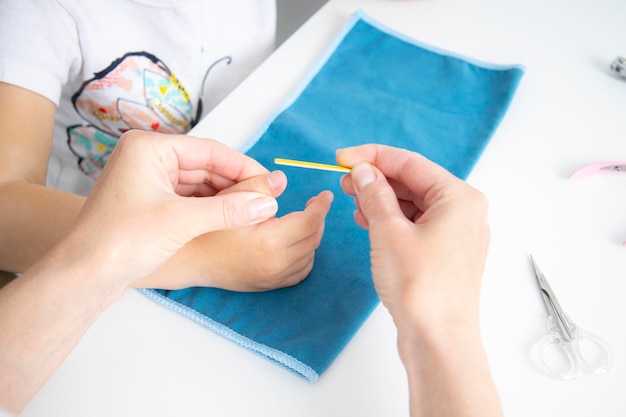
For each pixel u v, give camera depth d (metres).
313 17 0.78
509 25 0.77
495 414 0.46
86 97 0.76
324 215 0.57
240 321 0.56
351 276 0.58
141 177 0.52
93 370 0.53
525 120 0.68
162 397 0.52
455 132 0.67
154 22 0.73
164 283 0.57
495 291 0.57
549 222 0.61
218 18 0.76
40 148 0.67
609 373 0.53
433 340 0.46
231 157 0.58
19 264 0.63
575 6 0.78
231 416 0.51
